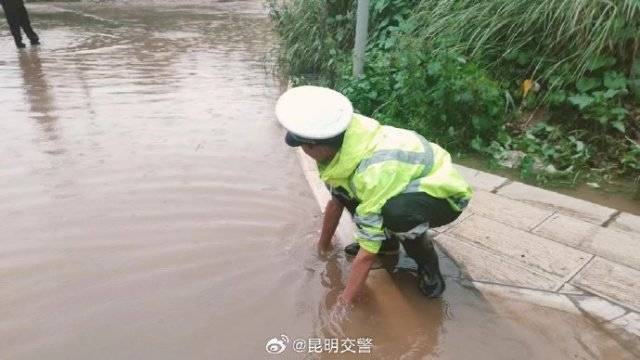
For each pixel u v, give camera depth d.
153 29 12.27
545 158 4.60
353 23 7.07
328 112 2.50
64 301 2.87
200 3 18.36
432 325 2.75
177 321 2.73
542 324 2.73
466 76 4.77
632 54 4.82
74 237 3.48
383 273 3.20
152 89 6.98
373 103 5.36
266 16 14.71
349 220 3.74
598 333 2.67
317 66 7.60
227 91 6.93
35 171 4.43
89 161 4.63
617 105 4.73
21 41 9.80
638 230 3.54
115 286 3.00
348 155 2.56
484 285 3.03
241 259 3.29
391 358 2.53
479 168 4.57
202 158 4.75
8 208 3.82
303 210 3.91
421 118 4.93
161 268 3.18
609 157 4.55
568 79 4.97
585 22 4.75
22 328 2.67
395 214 2.56
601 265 3.17
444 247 3.37
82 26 12.68
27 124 5.58
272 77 7.73
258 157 4.81
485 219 3.69
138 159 4.69
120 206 3.88
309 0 7.89
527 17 5.20
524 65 5.39
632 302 2.86
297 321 2.76
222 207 3.90
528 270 3.14
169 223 3.67
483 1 5.58
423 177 2.62
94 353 2.51
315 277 3.14
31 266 3.17
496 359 2.52
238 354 2.52
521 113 5.20
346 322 2.77
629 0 4.60
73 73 7.86
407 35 5.71
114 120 5.71
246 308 2.85
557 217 3.71
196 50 9.69
